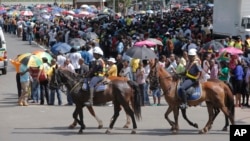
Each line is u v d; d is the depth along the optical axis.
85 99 20.44
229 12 49.84
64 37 50.00
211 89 20.06
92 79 20.48
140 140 19.31
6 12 96.56
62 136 20.09
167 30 49.56
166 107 27.22
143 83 27.19
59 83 20.88
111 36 44.66
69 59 29.55
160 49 39.38
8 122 23.00
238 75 26.81
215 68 27.19
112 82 20.59
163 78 20.41
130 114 20.45
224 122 23.12
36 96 28.56
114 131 21.03
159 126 22.09
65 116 24.39
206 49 32.16
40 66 27.69
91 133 20.64
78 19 75.75
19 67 27.55
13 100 29.30
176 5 108.19
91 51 31.38
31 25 66.38
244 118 24.12
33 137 19.95
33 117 24.16
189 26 54.00
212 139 19.53
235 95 27.30
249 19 48.28
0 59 39.69
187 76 20.20
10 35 80.56
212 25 55.81
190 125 21.84
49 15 83.81
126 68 28.14
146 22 60.34
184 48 36.91
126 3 104.69
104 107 27.12
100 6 118.62
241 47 36.00
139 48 27.59
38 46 61.62
